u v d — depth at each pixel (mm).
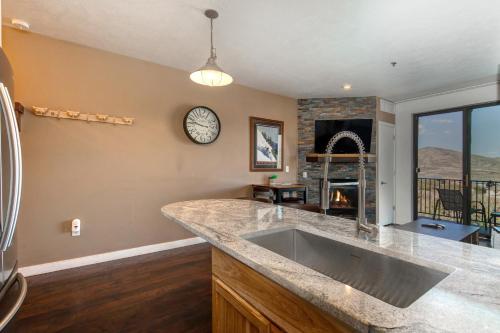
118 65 3174
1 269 1155
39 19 2451
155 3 2203
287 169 4949
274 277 840
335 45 2928
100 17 2418
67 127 2871
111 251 3145
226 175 4125
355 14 2322
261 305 1007
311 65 3496
